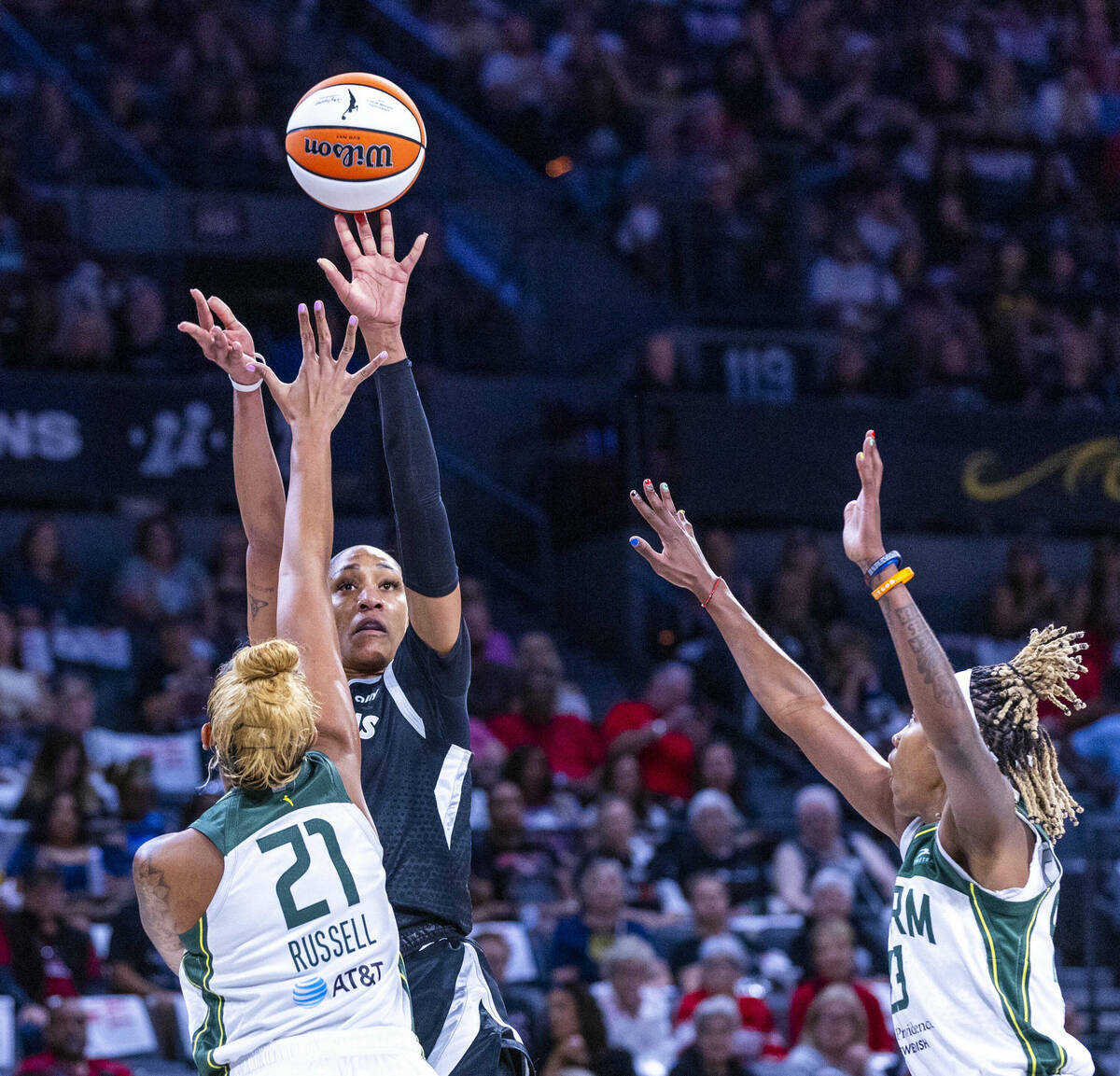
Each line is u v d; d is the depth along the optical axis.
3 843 14.09
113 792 14.80
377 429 21.08
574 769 17.02
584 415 22.59
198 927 4.90
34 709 16.34
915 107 27.92
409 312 23.84
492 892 14.41
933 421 22.27
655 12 27.73
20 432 19.25
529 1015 12.66
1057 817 5.44
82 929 12.98
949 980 5.36
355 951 4.96
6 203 21.59
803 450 21.70
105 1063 11.95
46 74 23.89
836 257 25.00
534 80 26.08
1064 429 22.84
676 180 24.67
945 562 22.41
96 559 20.33
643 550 6.43
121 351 20.94
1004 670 5.50
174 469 19.88
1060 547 23.02
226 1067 4.89
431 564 5.89
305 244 24.22
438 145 25.14
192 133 24.12
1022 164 27.95
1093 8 30.92
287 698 5.04
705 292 24.05
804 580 19.41
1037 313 24.86
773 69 27.48
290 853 4.94
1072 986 15.37
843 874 14.54
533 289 24.98
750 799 18.11
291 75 25.25
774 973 14.20
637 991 13.02
